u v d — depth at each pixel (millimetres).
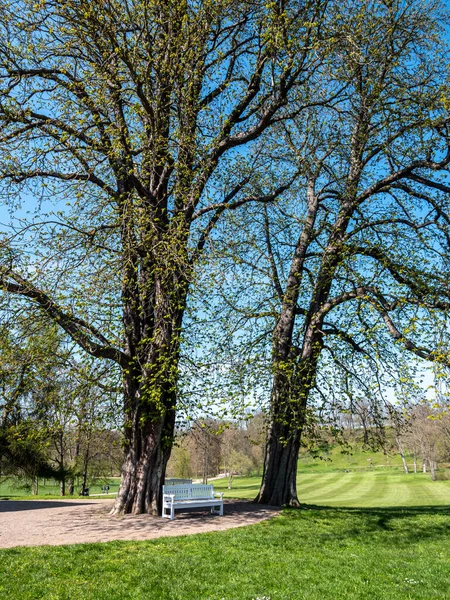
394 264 15492
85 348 12820
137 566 8430
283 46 14109
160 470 14062
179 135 13891
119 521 12602
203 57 15648
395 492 36281
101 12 12930
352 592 7652
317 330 16234
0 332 12281
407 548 10523
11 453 27781
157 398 12078
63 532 11172
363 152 17344
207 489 14336
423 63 16781
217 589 7625
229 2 14523
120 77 13656
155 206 13805
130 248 12547
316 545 10469
